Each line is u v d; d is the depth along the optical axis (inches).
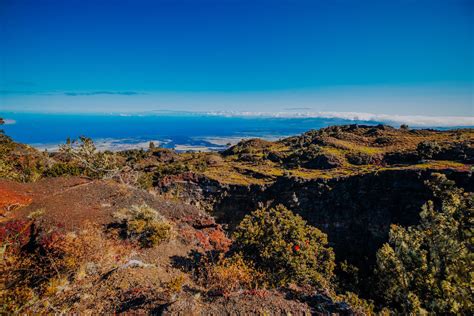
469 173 1664.6
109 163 1240.2
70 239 466.0
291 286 424.2
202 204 2461.9
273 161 3425.2
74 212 592.7
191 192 2556.6
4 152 1236.5
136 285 372.5
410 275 412.8
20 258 427.8
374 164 2716.5
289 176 2381.9
